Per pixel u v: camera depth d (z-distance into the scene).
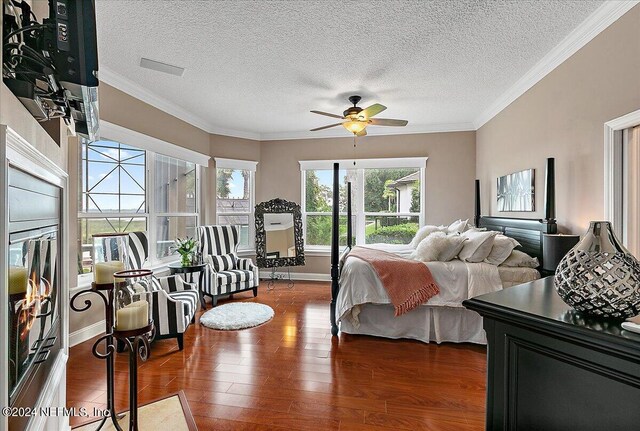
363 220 5.62
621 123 2.15
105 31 2.53
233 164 5.53
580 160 2.60
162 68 3.18
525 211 3.44
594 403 0.74
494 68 3.17
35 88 1.15
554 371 0.82
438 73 3.28
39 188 1.23
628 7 2.09
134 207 3.83
